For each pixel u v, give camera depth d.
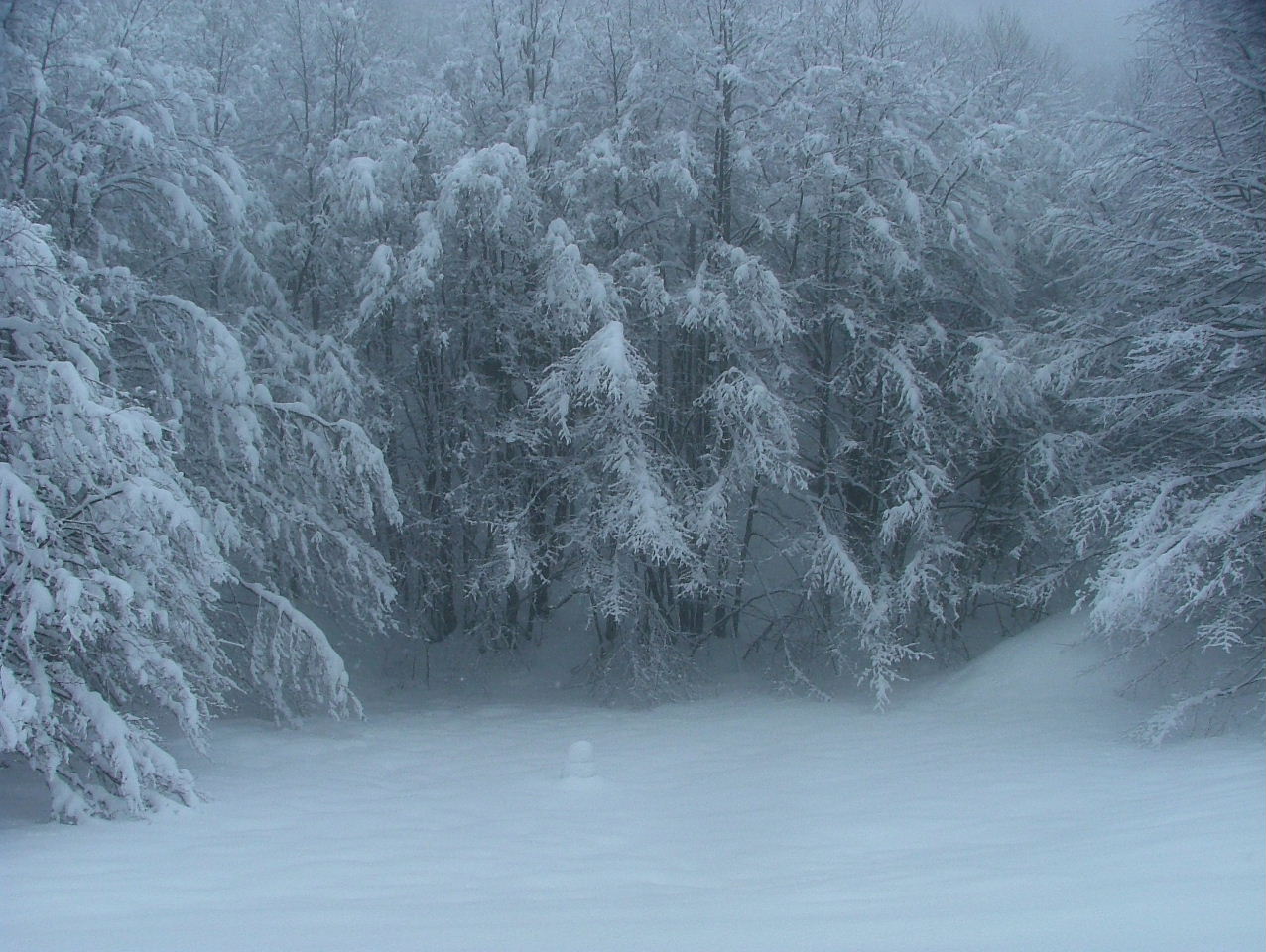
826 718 11.87
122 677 8.02
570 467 14.04
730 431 14.06
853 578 12.71
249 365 12.29
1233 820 5.09
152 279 11.66
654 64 14.48
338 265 15.24
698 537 12.90
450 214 12.83
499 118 15.30
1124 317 12.48
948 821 6.62
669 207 14.68
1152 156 10.91
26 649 6.48
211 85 13.59
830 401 15.57
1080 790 7.09
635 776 9.11
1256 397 9.54
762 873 5.67
